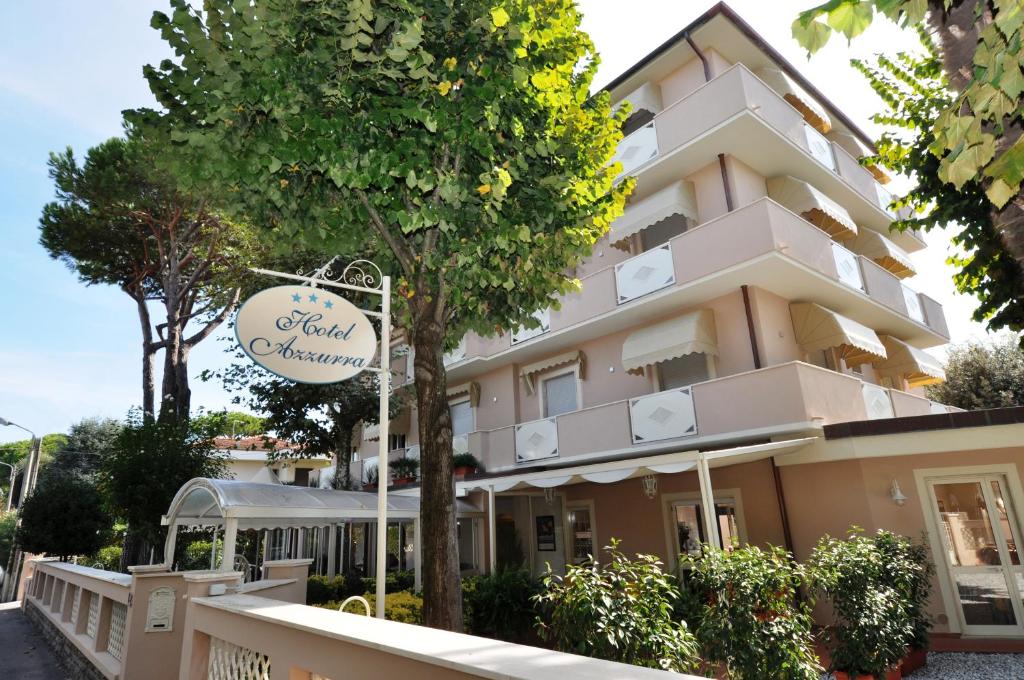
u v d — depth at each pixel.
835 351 14.64
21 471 42.72
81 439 38.94
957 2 2.77
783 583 5.82
